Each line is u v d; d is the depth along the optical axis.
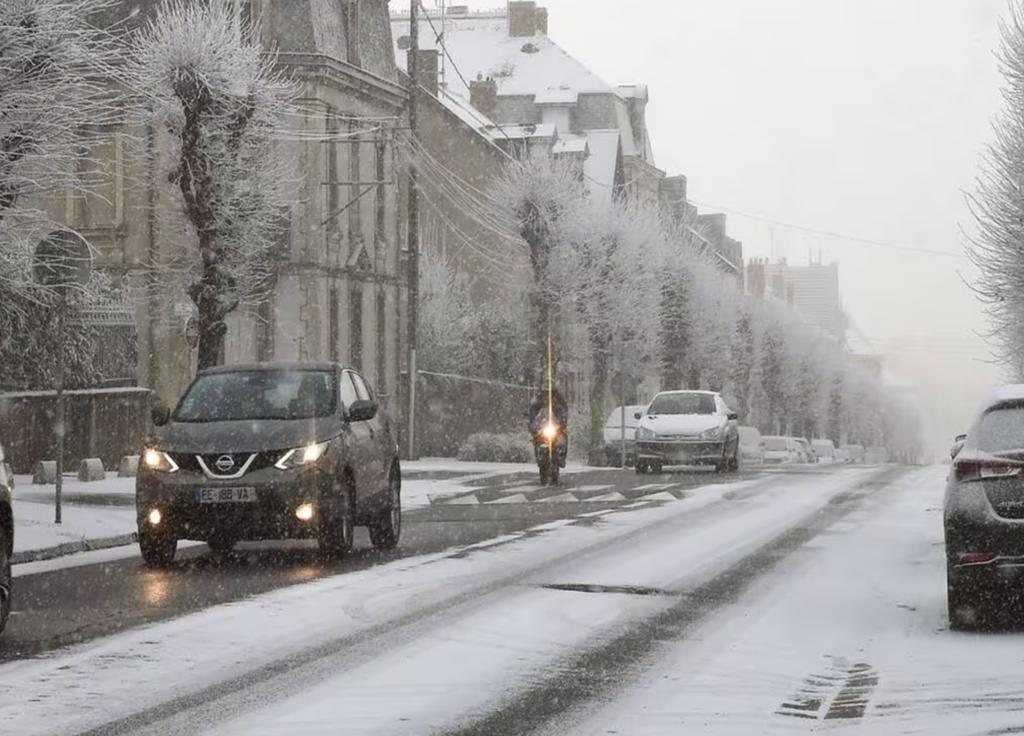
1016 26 53.03
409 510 35.94
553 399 46.66
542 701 12.57
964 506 16.30
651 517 32.59
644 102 133.75
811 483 47.78
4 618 16.00
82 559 24.64
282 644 15.38
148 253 62.53
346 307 71.38
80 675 13.60
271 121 50.28
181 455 22.94
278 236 51.25
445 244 97.50
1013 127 53.25
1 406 50.00
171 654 14.77
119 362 53.03
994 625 16.98
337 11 71.62
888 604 18.78
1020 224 53.25
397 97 76.00
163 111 47.28
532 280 82.06
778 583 20.84
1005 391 17.44
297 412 24.22
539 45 130.62
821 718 11.95
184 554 25.34
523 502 38.34
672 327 100.25
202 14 48.97
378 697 12.67
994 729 11.42
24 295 41.06
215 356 45.69
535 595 19.33
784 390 153.38
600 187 117.75
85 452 51.25
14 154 33.44
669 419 56.50
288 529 22.67
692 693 12.97
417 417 73.88
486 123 109.81
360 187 73.06
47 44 33.31
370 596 19.17
